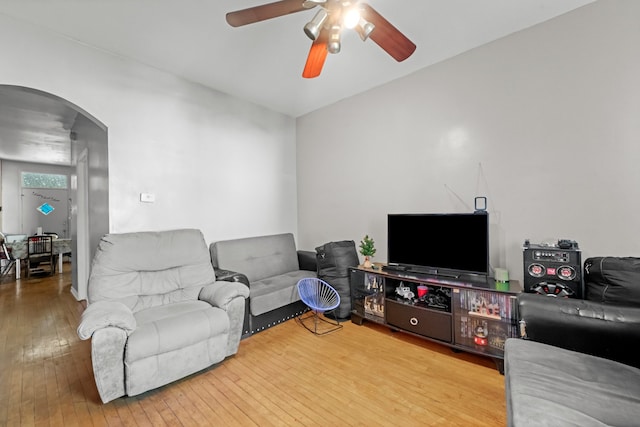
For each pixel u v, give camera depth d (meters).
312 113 4.09
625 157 1.97
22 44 2.12
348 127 3.63
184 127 3.04
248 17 1.58
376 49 2.57
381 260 3.33
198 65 2.80
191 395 1.82
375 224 3.38
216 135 3.34
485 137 2.56
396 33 1.71
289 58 2.68
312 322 3.03
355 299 3.08
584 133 2.11
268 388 1.89
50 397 1.80
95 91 2.46
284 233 4.08
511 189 2.43
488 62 2.53
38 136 4.45
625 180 1.97
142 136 2.73
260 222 3.82
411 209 3.06
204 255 2.71
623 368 1.27
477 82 2.59
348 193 3.66
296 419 1.61
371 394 1.82
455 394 1.81
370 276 2.97
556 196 2.23
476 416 1.61
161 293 2.38
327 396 1.80
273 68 2.87
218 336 2.11
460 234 2.44
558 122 2.21
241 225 3.59
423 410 1.67
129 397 1.80
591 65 2.08
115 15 2.07
